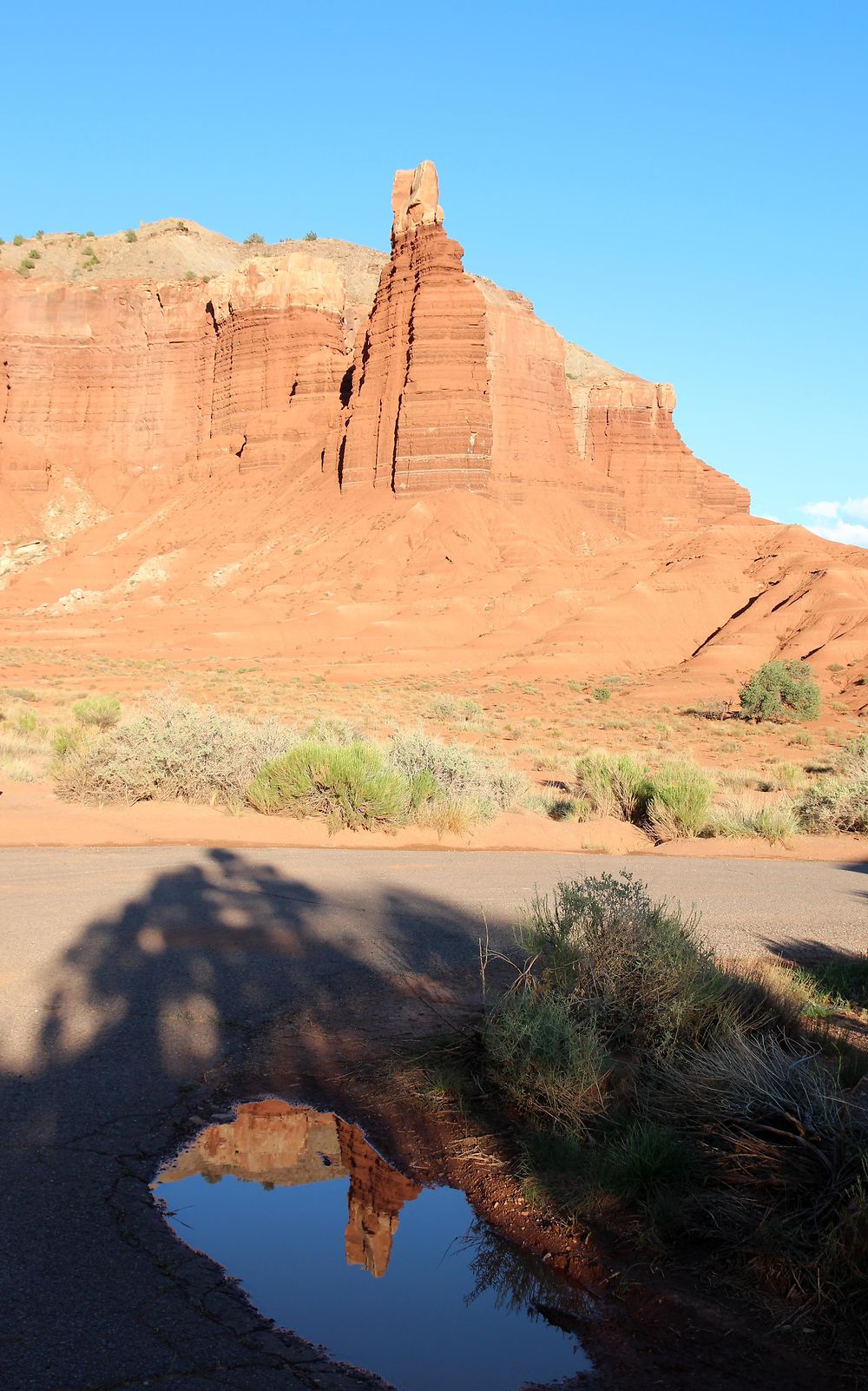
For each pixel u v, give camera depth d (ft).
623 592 260.21
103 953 23.15
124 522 387.55
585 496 372.58
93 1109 15.29
